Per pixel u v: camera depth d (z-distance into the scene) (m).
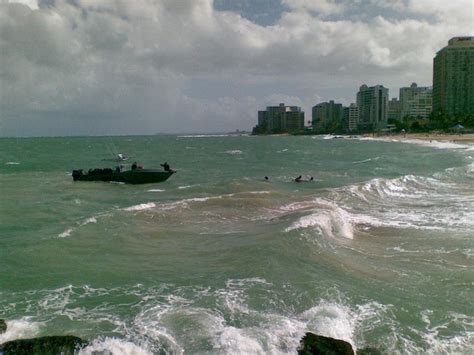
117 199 26.45
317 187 31.59
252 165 55.22
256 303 9.96
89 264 12.80
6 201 24.92
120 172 35.19
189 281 11.45
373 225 18.38
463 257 13.54
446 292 10.73
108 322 9.15
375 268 12.48
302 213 18.66
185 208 21.31
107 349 8.00
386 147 97.06
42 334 8.62
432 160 53.47
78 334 8.62
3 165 54.62
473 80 175.38
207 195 27.72
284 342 8.25
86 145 141.00
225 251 14.02
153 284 11.28
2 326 8.79
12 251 14.00
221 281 11.39
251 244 14.51
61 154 82.50
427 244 15.20
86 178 36.22
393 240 15.91
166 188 32.19
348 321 9.12
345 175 40.41
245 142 173.38
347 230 17.16
